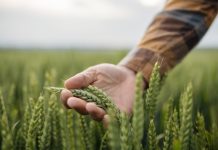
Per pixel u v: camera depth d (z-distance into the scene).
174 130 0.63
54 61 2.76
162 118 0.85
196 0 0.97
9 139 0.56
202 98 1.23
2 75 1.95
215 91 1.41
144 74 0.89
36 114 0.62
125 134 0.52
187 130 0.56
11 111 0.91
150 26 0.97
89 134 0.69
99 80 0.82
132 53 0.93
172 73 2.01
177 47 0.94
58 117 0.70
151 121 0.62
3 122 0.56
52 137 0.71
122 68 0.87
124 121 0.53
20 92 1.32
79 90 0.63
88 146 0.68
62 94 0.70
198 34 0.97
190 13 0.97
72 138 0.67
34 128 0.62
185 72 2.25
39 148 0.66
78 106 0.68
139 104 0.48
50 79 0.91
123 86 0.84
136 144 0.50
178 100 1.04
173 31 0.95
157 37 0.94
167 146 0.64
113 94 0.83
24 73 1.87
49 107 0.69
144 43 0.94
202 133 0.66
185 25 0.96
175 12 0.97
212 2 0.97
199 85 1.46
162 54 0.92
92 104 0.67
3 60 2.71
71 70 2.18
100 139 0.75
